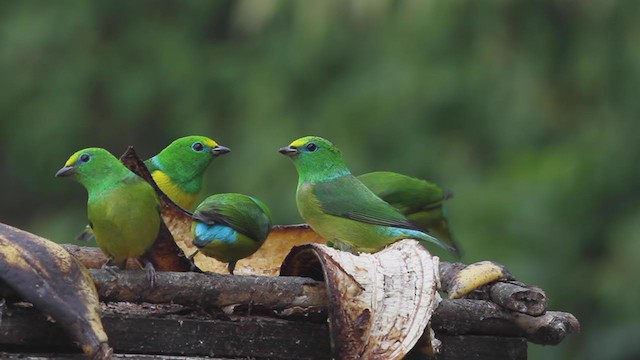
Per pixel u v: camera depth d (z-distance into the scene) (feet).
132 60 63.72
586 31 55.52
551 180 52.24
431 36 56.75
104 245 19.70
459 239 50.29
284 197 54.39
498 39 55.62
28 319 16.24
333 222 26.45
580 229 51.67
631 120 54.85
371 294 16.92
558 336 18.71
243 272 22.15
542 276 49.70
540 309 18.62
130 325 16.71
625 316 48.98
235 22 63.00
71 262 16.14
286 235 22.43
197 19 65.46
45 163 63.36
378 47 57.77
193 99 62.69
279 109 58.65
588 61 55.26
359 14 55.52
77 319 15.67
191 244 21.75
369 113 56.54
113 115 63.31
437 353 17.98
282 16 61.36
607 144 54.29
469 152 55.52
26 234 16.22
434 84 55.93
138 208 19.22
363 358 16.66
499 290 18.79
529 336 18.76
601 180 52.90
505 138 55.62
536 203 51.34
